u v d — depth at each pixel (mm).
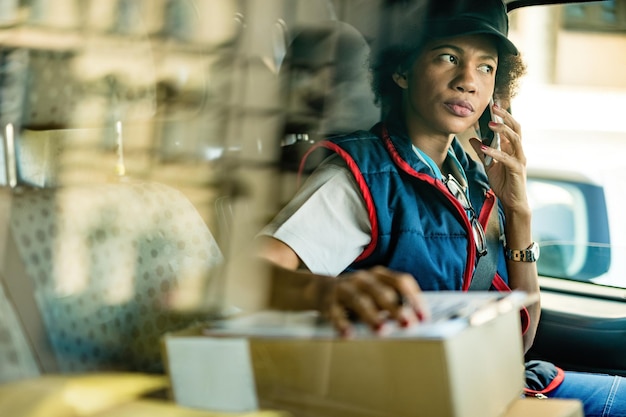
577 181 3043
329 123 1606
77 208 1320
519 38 2234
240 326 1138
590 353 2240
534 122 4188
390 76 1719
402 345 1053
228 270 1371
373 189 1652
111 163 1342
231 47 1340
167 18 1288
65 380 1035
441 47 1753
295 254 1514
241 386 1061
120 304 1350
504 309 1263
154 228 1429
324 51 1516
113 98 1277
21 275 1221
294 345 1074
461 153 1893
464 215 1729
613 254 2475
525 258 1918
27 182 1274
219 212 1405
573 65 4113
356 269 1692
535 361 2047
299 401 1073
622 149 4105
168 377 1076
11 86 1195
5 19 1158
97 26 1229
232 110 1360
